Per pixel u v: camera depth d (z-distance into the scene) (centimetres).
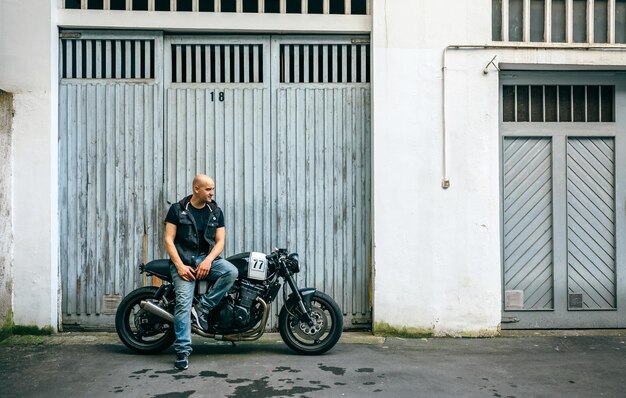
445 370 534
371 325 664
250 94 664
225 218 662
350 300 665
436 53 648
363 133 666
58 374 513
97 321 655
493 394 477
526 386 496
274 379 504
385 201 646
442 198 648
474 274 648
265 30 654
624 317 679
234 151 662
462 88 648
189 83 661
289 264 575
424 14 648
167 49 661
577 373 530
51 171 632
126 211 656
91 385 487
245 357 567
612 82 681
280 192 664
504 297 681
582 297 677
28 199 630
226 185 662
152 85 658
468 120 648
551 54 653
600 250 677
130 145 657
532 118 680
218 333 562
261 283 574
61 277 653
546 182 675
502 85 680
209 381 498
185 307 537
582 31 674
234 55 666
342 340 630
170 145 660
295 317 574
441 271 648
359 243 666
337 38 667
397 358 568
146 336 573
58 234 650
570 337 650
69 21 644
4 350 581
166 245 546
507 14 661
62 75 655
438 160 648
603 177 680
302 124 666
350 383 497
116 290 655
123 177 657
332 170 666
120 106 657
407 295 647
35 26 630
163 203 657
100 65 657
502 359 569
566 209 677
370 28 657
